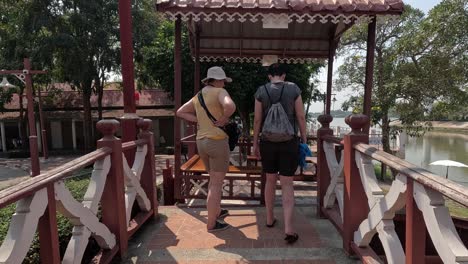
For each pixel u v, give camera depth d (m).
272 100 3.44
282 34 6.58
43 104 25.12
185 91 16.23
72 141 26.30
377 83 15.46
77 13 18.84
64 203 2.09
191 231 3.80
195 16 4.36
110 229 2.96
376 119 15.38
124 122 4.08
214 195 3.71
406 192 2.03
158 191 7.11
